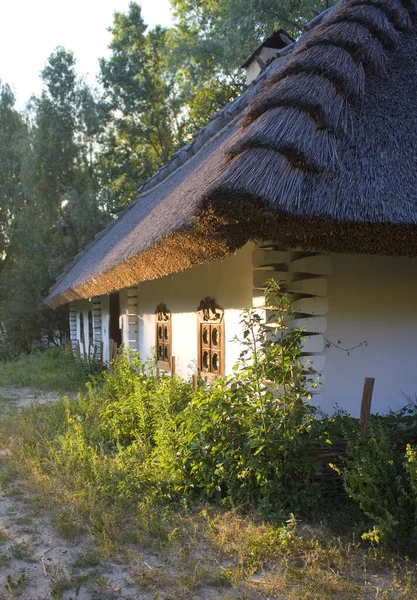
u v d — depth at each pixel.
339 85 4.28
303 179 3.82
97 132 21.80
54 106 21.27
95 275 8.69
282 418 4.26
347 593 3.26
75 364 13.86
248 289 5.67
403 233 4.00
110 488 4.81
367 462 3.94
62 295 13.34
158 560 3.70
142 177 25.11
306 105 4.03
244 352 4.71
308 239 4.08
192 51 22.58
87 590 3.34
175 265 5.31
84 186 21.12
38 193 21.11
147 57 26.14
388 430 4.53
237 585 3.32
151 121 25.59
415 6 5.27
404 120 4.43
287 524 4.05
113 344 11.70
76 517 4.30
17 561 3.72
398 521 3.68
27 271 20.58
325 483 4.48
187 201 5.32
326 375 5.23
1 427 7.35
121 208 22.39
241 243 4.03
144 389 7.07
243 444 4.44
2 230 23.36
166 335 8.78
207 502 4.49
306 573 3.41
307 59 4.33
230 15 19.52
